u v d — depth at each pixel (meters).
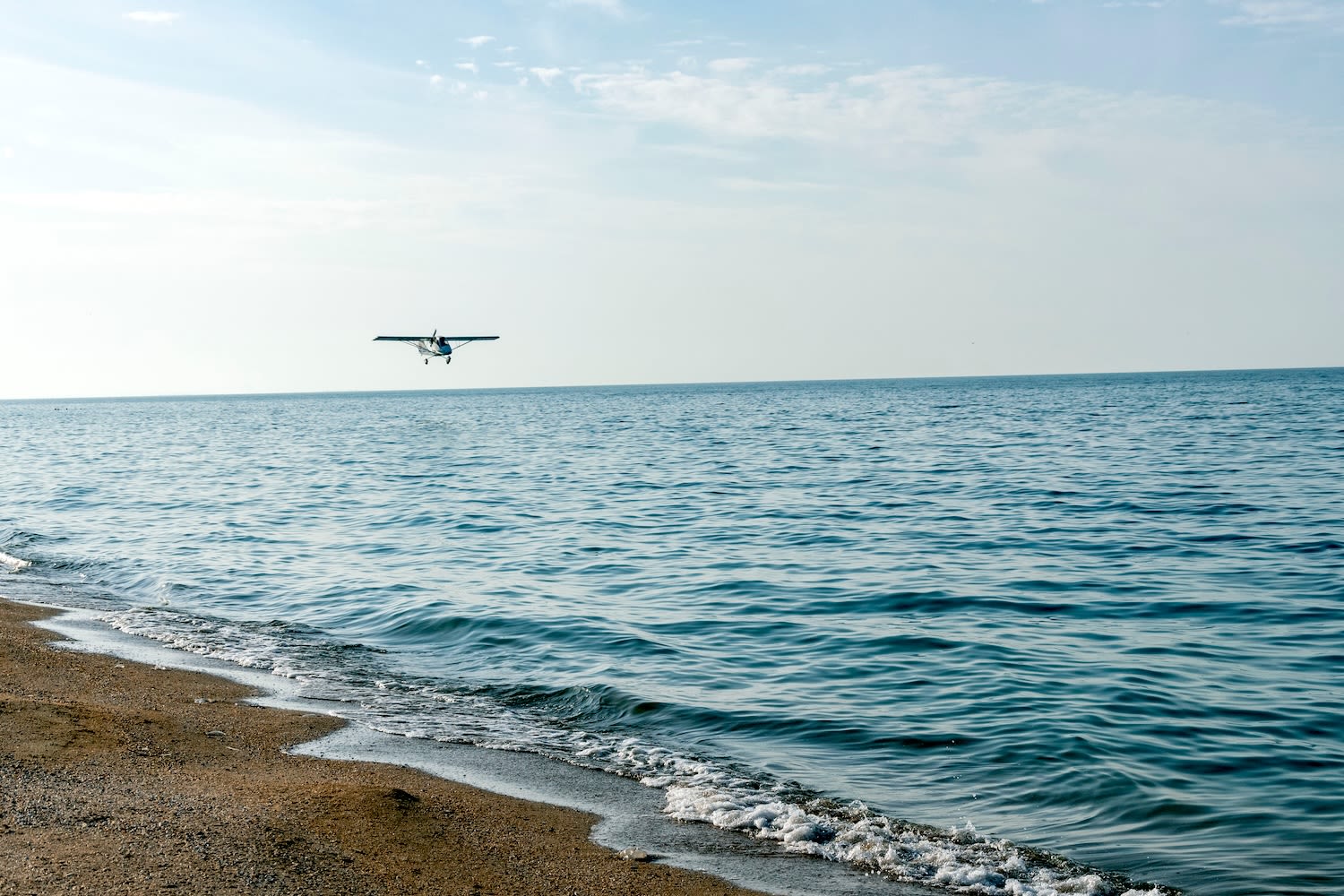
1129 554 24.11
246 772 9.97
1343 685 13.64
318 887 7.33
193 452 71.19
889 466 48.78
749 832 9.40
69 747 10.01
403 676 15.09
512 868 8.20
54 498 40.06
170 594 21.27
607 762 11.33
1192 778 10.52
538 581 22.34
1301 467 42.19
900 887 8.33
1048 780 10.58
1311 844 8.98
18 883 6.87
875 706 13.18
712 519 32.34
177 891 6.97
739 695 13.81
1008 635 16.77
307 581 22.61
